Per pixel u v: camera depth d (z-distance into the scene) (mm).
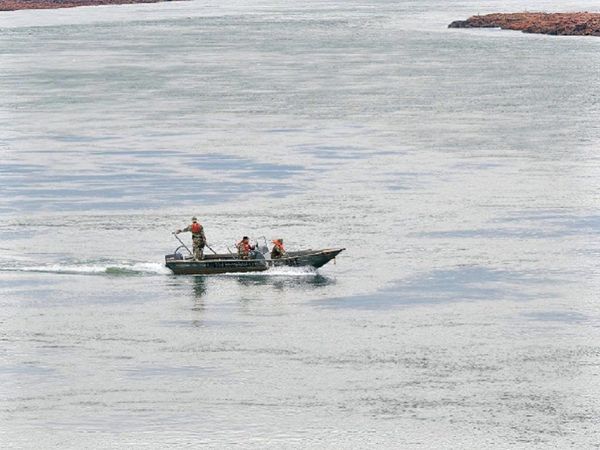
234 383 119438
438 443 106938
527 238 172750
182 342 131000
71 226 181500
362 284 151625
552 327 135125
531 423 110625
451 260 161750
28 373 122312
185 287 151875
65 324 137250
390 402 114875
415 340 131000
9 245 171000
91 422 110875
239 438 107625
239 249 158250
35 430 109312
